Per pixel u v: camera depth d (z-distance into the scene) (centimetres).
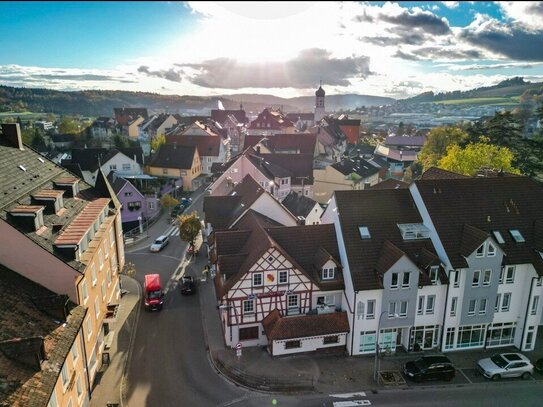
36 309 2675
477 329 3853
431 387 3362
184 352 3700
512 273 3794
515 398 3262
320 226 4062
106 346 3697
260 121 16038
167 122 15688
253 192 5331
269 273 3659
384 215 4047
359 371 3516
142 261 5600
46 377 2223
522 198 4222
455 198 4109
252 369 3484
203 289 4816
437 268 3659
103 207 3866
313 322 3666
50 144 12444
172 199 7356
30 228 2955
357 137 16462
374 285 3584
